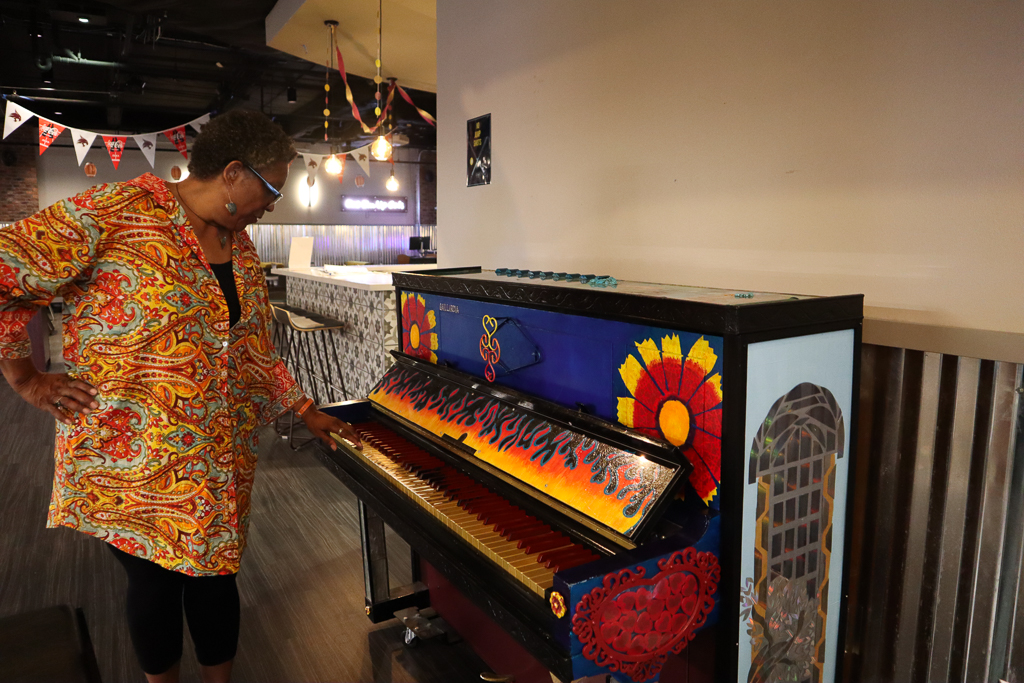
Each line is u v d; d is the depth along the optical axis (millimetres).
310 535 3045
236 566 1525
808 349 1285
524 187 2768
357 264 7160
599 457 1387
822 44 1641
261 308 1654
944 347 1446
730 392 1195
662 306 1309
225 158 1384
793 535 1335
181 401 1397
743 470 1219
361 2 4477
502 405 1731
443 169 3365
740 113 1855
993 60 1340
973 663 1479
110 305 1347
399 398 2105
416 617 2271
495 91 2883
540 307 1648
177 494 1427
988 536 1429
